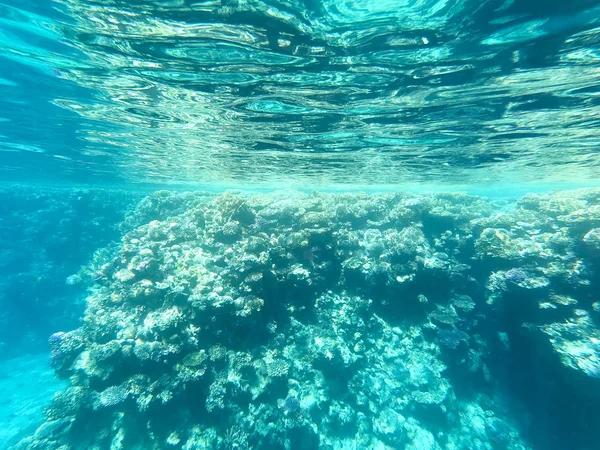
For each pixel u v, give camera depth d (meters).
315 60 1.45
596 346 1.67
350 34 1.22
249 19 1.15
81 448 1.65
